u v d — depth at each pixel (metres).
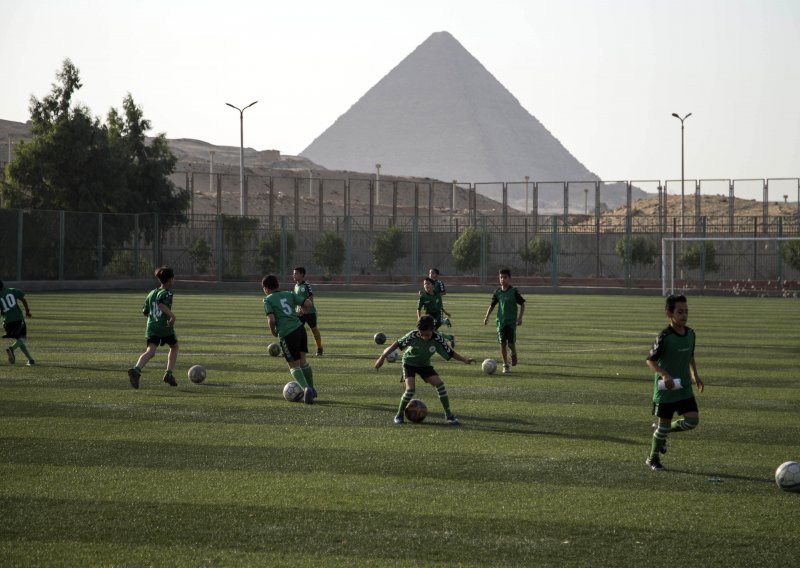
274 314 13.37
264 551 6.91
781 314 34.19
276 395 14.02
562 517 7.77
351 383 15.34
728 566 6.63
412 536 7.26
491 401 13.65
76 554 6.85
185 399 13.58
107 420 11.90
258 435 10.99
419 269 68.56
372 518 7.72
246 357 18.78
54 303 37.00
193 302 38.44
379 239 65.69
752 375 16.78
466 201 195.00
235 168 175.88
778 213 122.06
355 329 25.78
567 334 25.17
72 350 19.89
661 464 9.52
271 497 8.32
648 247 64.38
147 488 8.60
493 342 22.78
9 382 15.18
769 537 7.26
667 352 9.34
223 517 7.73
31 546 7.02
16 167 58.09
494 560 6.73
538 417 12.30
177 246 59.00
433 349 11.80
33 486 8.64
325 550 6.93
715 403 13.61
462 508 8.02
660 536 7.29
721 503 8.20
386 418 12.14
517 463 9.63
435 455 9.98
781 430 11.52
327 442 10.62
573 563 6.68
